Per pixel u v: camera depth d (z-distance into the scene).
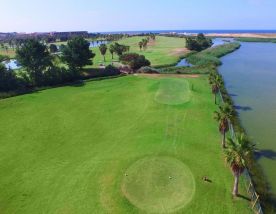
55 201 38.44
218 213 35.72
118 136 56.09
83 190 40.34
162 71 113.19
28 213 36.44
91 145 52.97
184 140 53.31
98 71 110.19
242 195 38.75
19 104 75.19
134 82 95.25
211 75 89.75
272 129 59.25
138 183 41.25
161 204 37.16
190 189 39.75
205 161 46.56
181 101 73.31
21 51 95.31
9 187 41.56
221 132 51.28
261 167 46.06
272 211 35.97
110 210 36.44
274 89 88.75
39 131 59.44
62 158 48.88
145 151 49.62
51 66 102.25
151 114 66.00
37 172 45.03
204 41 195.38
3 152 51.38
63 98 79.94
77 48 105.44
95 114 67.62
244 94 83.88
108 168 45.16
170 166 45.00
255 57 153.75
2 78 85.81
